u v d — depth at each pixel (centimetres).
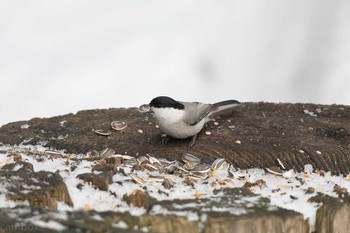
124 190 702
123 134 969
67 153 914
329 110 1060
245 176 830
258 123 998
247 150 898
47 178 677
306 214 669
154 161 871
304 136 945
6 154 799
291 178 820
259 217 605
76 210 621
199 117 929
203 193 709
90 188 704
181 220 593
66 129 987
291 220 618
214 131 972
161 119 925
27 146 928
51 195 651
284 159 873
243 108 1069
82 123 1013
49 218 579
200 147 917
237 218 600
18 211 600
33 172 698
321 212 669
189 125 923
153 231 580
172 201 652
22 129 989
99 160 827
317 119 1018
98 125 1002
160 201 651
